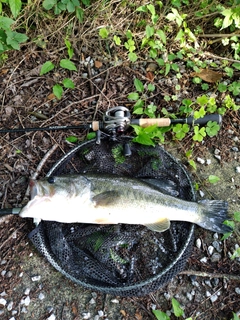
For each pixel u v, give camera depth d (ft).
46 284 1.89
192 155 2.19
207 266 1.98
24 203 1.95
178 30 2.39
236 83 2.26
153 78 2.31
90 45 2.32
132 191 1.76
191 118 2.09
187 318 1.75
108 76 2.29
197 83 2.33
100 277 1.81
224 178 2.18
